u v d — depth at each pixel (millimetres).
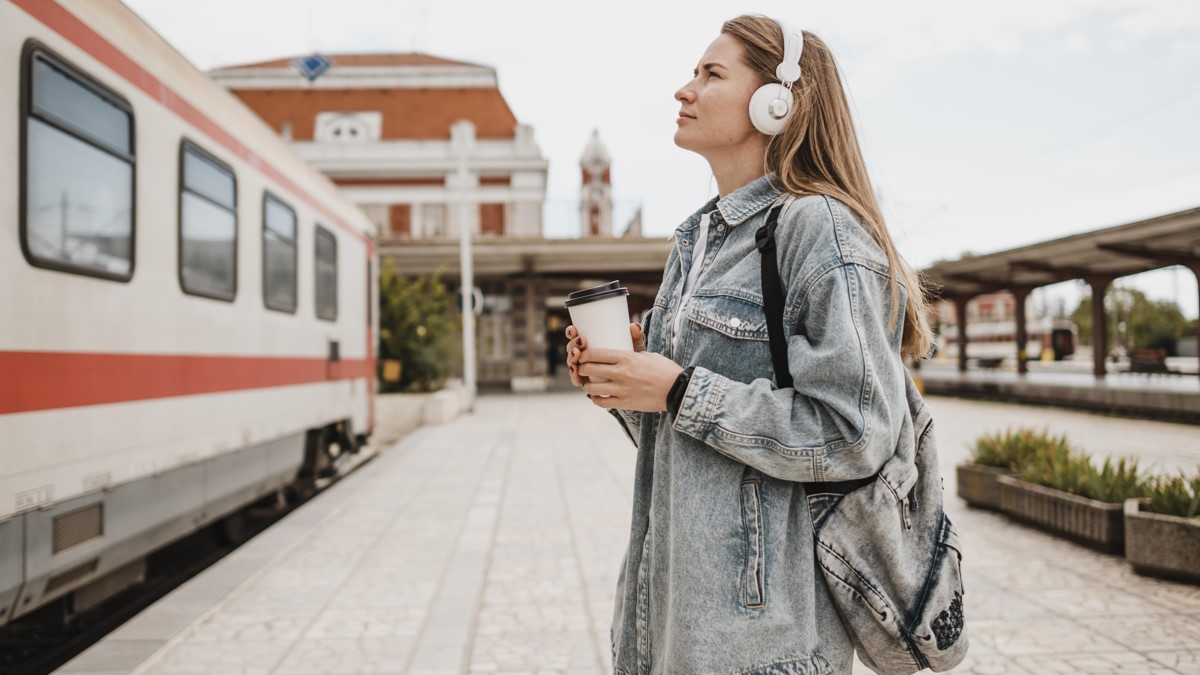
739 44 1252
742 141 1267
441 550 4883
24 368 3092
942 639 1094
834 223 1080
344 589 4082
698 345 1148
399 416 13406
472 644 3365
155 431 4133
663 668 1111
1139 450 9109
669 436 1165
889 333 1108
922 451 1183
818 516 1076
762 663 1031
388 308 15766
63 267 3369
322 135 32594
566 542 5117
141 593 5047
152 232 4172
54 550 3258
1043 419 13258
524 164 30734
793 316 1082
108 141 3766
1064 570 4266
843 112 1221
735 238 1188
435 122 33094
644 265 21906
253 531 6852
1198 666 2965
